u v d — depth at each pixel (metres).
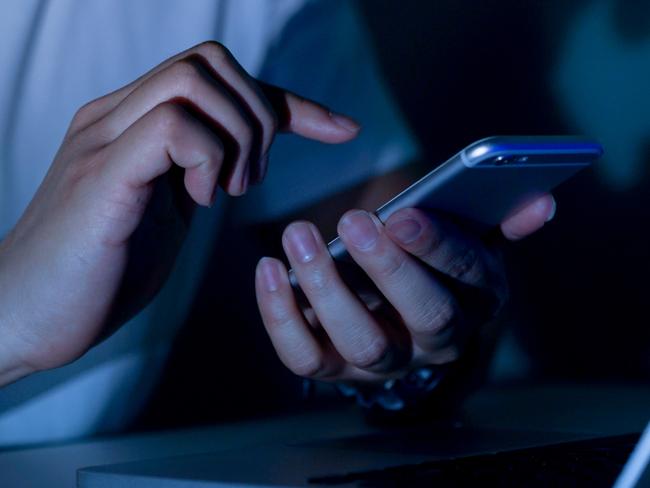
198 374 1.33
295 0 1.49
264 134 0.66
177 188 0.72
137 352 1.27
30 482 0.70
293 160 1.45
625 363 1.88
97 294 0.65
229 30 1.42
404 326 0.75
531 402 1.21
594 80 1.93
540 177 0.63
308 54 1.52
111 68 1.29
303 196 1.44
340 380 0.79
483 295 0.75
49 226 0.63
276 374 1.40
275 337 0.73
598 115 1.94
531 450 0.55
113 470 0.60
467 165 0.56
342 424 1.04
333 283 0.67
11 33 1.20
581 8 1.91
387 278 0.65
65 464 0.79
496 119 1.81
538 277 1.86
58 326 0.66
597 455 0.52
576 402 1.20
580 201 1.90
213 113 0.62
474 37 1.76
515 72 1.84
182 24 1.35
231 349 1.36
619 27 1.94
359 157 1.53
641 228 1.92
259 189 1.40
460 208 0.65
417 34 1.67
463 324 0.72
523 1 1.83
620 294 1.91
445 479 0.46
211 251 1.35
